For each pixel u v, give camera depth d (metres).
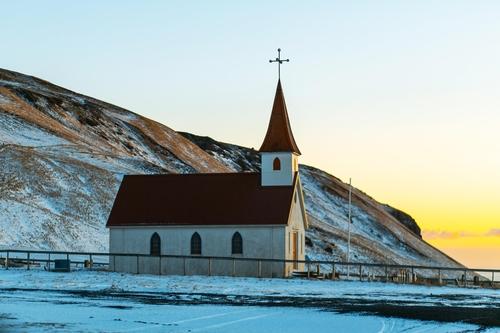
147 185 89.12
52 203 134.50
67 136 199.75
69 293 58.62
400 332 39.97
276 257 81.56
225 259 79.56
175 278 74.56
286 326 41.66
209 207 84.81
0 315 44.19
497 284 91.25
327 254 154.00
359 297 59.97
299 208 87.50
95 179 150.38
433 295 64.25
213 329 40.09
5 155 146.00
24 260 93.06
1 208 122.31
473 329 41.16
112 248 86.44
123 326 40.59
